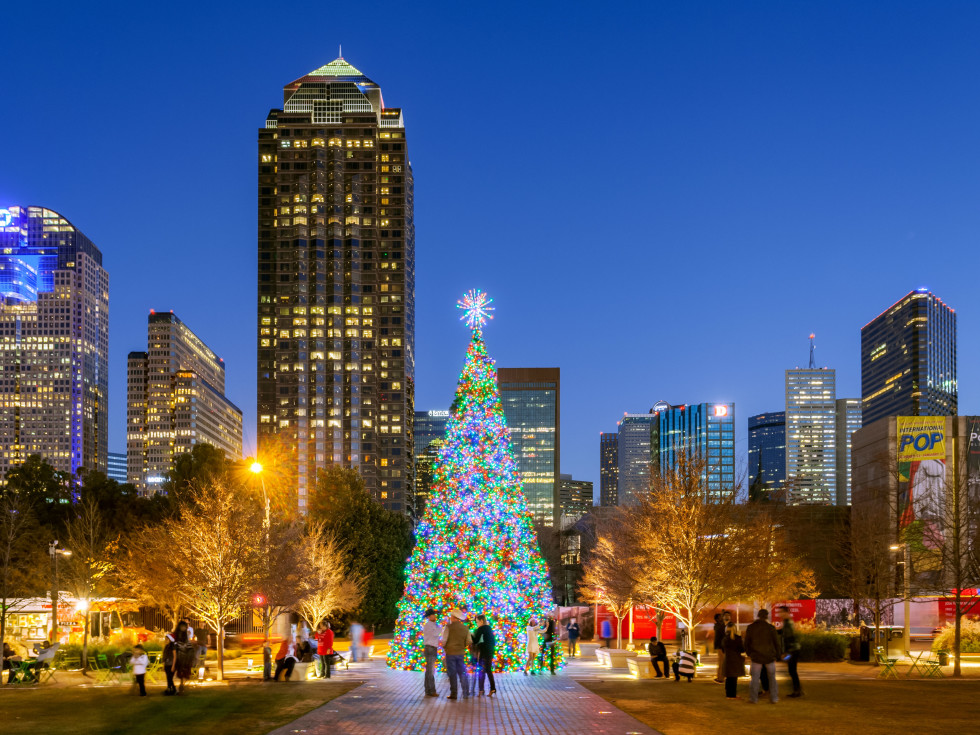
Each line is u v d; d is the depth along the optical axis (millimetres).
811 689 25594
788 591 57000
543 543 119875
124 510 81312
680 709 21125
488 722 19156
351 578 64688
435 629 24875
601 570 53781
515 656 34062
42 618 55062
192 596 34594
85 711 21156
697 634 60125
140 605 52375
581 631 75500
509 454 36125
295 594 35781
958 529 33406
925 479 90750
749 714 20109
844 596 78438
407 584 36469
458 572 34438
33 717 20047
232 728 18234
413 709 21547
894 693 24422
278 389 198125
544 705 22281
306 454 195750
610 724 18719
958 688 25922
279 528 39094
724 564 38344
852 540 54375
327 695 24891
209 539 33188
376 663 41875
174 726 18516
